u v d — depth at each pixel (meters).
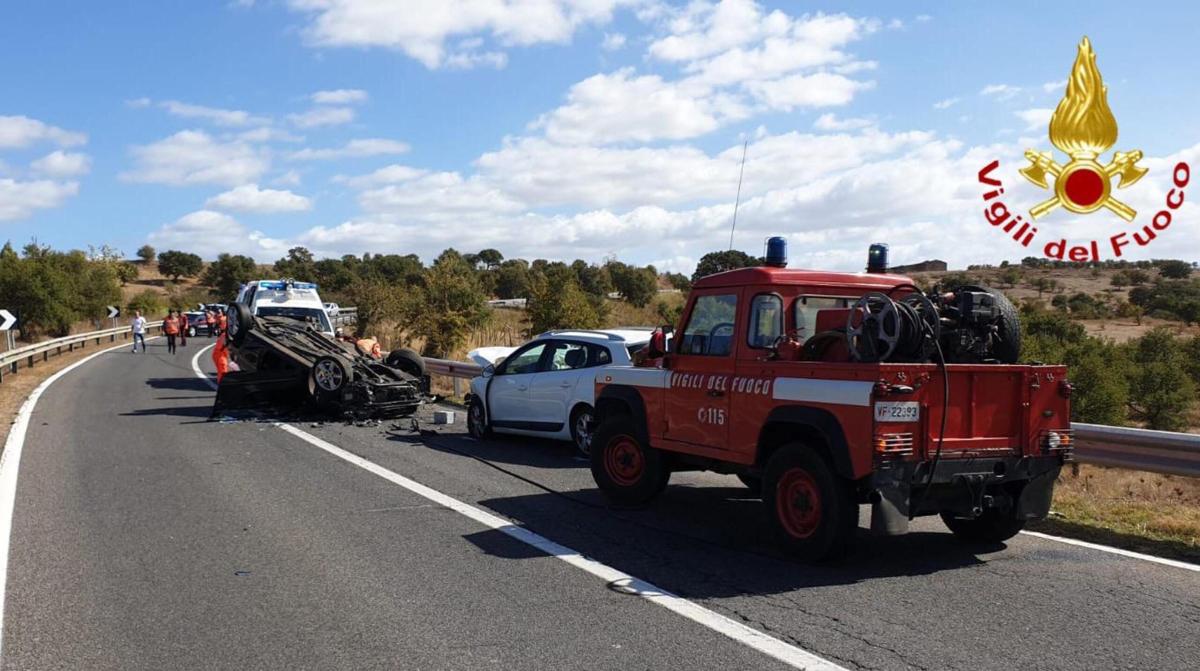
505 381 12.32
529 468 10.42
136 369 25.27
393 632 5.07
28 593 5.79
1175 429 20.03
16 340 43.00
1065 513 8.02
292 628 5.14
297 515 7.93
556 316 26.17
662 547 6.94
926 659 4.66
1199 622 5.23
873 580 6.10
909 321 6.14
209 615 5.37
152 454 11.12
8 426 13.66
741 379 7.08
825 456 6.45
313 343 15.84
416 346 28.50
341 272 71.31
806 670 4.50
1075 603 5.59
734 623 5.20
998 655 4.72
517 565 6.41
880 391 5.88
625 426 8.33
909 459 5.99
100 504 8.34
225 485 9.23
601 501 8.64
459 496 8.80
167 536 7.19
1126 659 4.67
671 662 4.61
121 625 5.20
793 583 6.02
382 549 6.84
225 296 101.06
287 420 14.46
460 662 4.62
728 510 8.32
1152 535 7.29
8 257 44.38
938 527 7.73
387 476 9.78
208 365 26.83
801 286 7.20
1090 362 18.27
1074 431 8.21
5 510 8.08
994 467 6.38
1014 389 6.49
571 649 4.80
